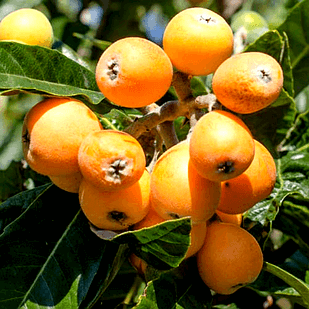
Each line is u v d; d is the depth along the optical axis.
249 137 0.56
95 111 0.65
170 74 0.58
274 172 0.60
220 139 0.55
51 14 1.03
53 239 0.63
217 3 1.06
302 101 0.91
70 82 0.64
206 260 0.60
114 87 0.58
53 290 0.61
